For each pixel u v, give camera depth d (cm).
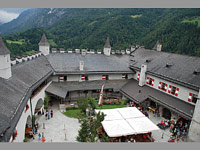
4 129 1216
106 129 1959
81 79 3412
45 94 2945
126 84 3644
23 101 1770
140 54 4103
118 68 3697
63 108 2934
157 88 3055
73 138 2100
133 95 3155
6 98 1571
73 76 3353
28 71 2481
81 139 1445
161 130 2414
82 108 2322
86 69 3422
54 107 3000
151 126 2067
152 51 3891
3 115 1350
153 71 3162
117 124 2047
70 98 3234
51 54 3634
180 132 2320
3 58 1791
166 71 2969
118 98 3466
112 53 4281
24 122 1819
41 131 2228
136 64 3756
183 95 2558
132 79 3775
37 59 3147
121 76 3716
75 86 3312
